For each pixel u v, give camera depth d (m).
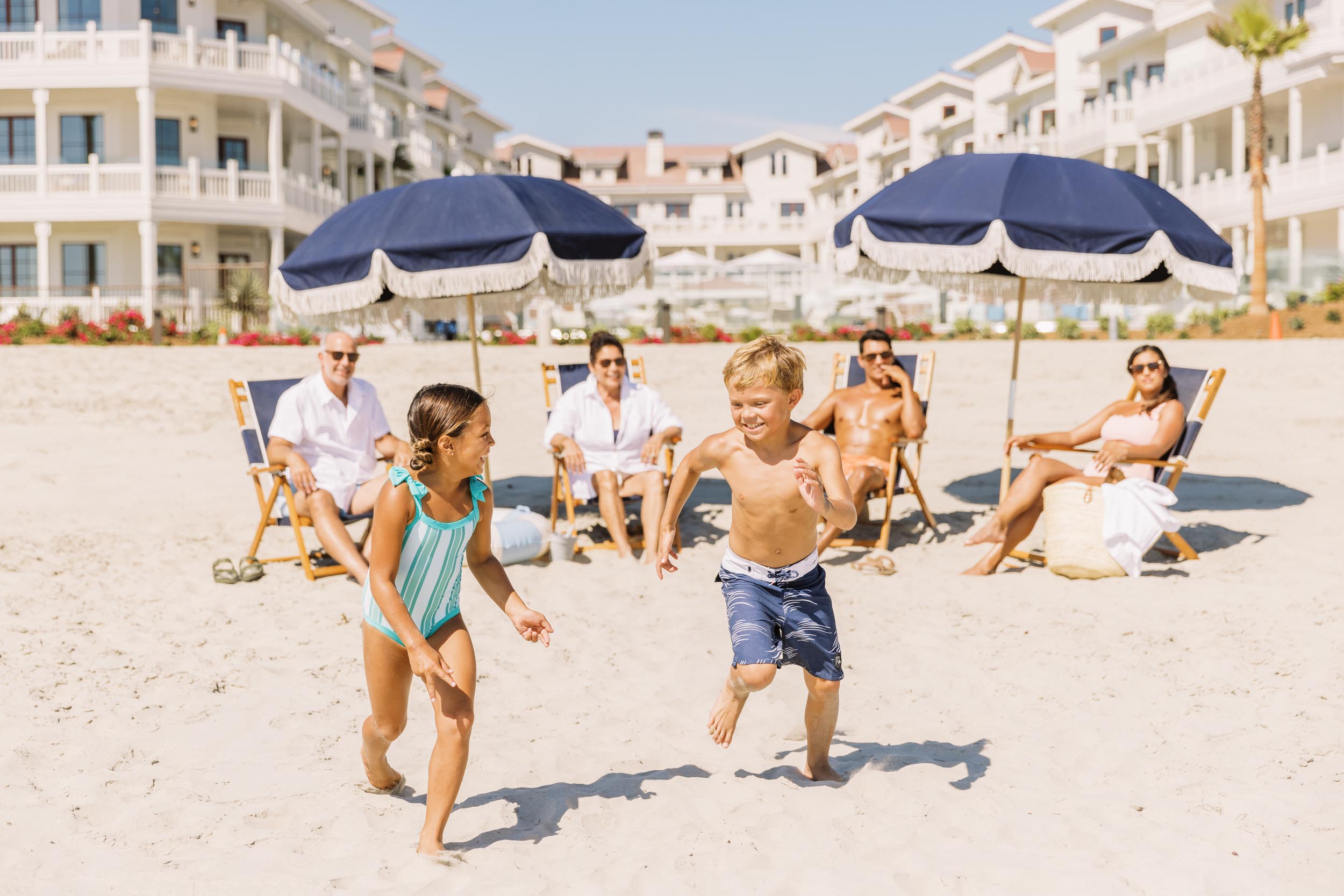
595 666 5.84
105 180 32.56
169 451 13.58
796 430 4.07
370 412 8.03
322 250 8.47
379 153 44.47
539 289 9.52
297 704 5.26
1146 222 8.12
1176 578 7.30
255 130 37.16
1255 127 31.12
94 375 18.31
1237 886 3.39
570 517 8.41
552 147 69.38
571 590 7.36
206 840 3.81
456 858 3.59
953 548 8.48
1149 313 33.31
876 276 9.98
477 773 4.41
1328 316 28.47
